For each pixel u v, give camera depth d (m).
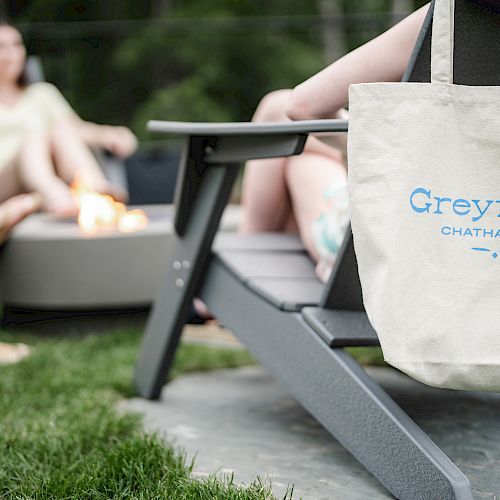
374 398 1.74
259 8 15.34
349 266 1.87
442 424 2.21
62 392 2.68
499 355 1.46
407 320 1.47
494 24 1.57
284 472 1.88
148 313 4.28
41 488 1.74
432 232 1.49
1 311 4.28
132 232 3.80
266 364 2.09
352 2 15.56
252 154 2.15
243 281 2.22
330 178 2.37
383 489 1.75
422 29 1.57
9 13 15.09
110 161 4.88
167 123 2.30
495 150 1.51
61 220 4.27
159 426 2.30
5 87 4.64
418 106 1.50
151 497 1.68
